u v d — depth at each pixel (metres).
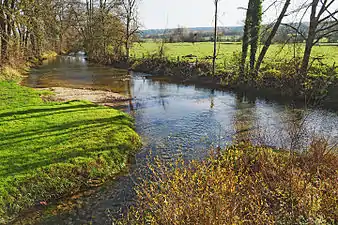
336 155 6.81
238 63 21.86
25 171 7.47
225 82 21.88
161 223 4.56
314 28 16.44
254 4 20.08
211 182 4.57
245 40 20.98
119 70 31.92
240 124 12.79
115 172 8.25
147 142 10.62
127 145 9.77
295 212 4.71
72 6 43.09
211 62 25.47
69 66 35.09
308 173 5.51
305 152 7.10
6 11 18.91
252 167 6.50
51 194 6.99
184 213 4.24
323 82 16.03
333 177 5.67
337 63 19.52
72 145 9.17
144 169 8.37
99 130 10.73
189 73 25.36
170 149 9.91
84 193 7.17
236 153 6.80
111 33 35.44
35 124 10.92
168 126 12.60
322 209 4.80
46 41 34.69
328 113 14.03
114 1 34.59
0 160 7.88
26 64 31.67
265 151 7.14
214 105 16.58
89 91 20.05
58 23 39.56
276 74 18.89
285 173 5.91
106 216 6.22
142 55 34.12
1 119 11.33
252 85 19.88
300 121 12.47
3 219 6.09
